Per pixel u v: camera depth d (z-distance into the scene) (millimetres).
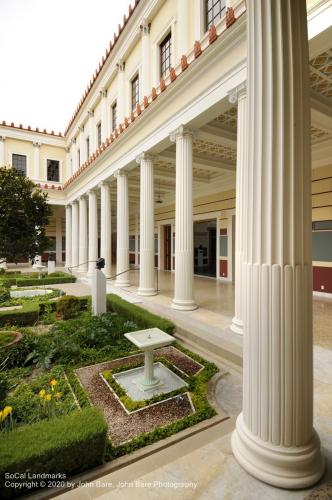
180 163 5676
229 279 10102
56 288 9367
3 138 16641
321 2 3074
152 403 2762
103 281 5895
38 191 6844
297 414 1688
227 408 2678
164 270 14234
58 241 20812
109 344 4332
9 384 3053
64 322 5359
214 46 4422
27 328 5266
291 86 1679
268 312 1705
